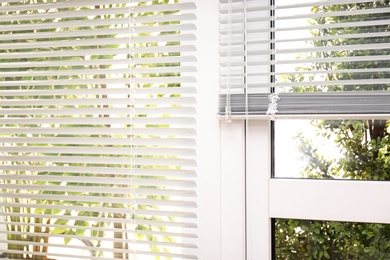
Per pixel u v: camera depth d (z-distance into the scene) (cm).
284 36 137
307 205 132
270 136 138
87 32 147
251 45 137
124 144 146
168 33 151
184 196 141
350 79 132
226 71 139
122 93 145
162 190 142
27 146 154
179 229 151
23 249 166
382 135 131
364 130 133
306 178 137
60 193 161
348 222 133
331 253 135
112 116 156
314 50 127
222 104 137
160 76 153
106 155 154
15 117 162
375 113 123
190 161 140
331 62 133
